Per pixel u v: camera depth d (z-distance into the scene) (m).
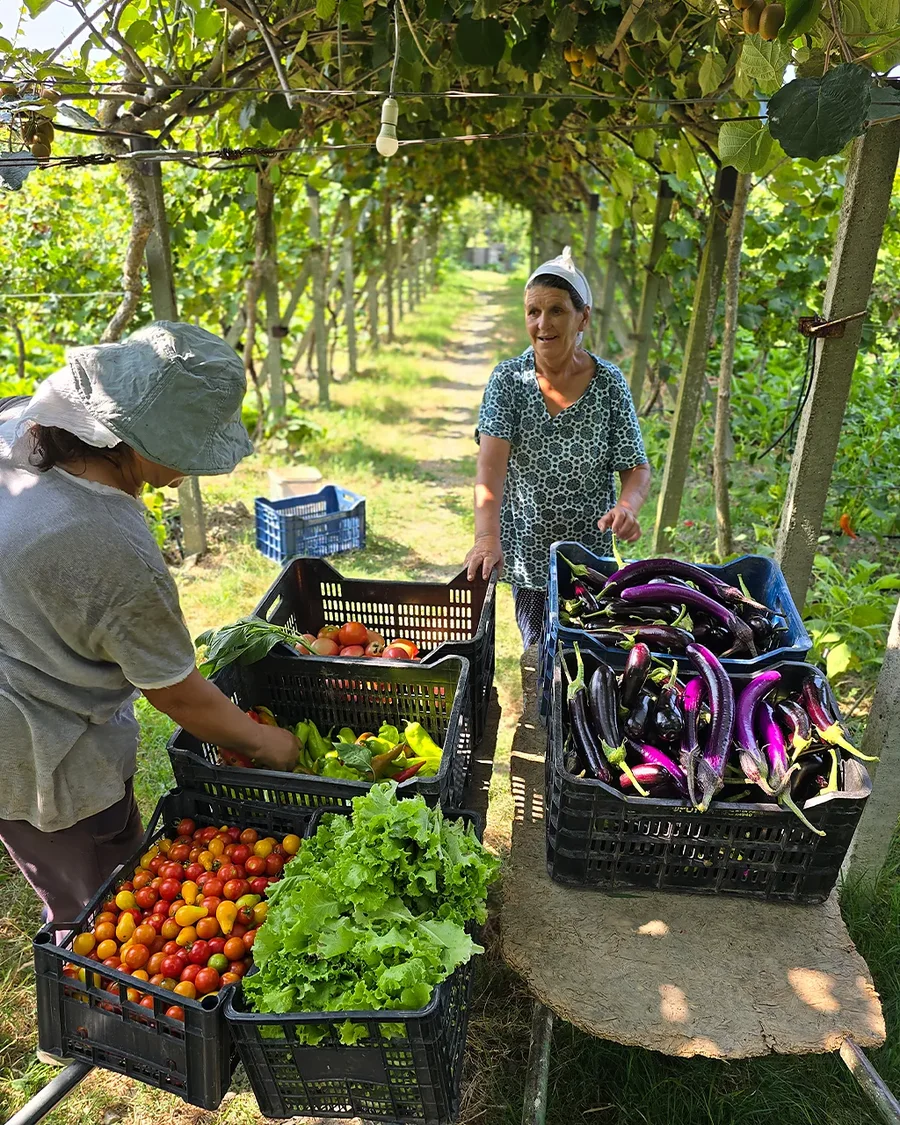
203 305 8.80
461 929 1.76
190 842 2.21
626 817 2.08
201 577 6.09
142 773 4.02
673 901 2.18
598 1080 2.66
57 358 7.99
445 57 4.04
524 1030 2.86
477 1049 2.80
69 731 2.09
